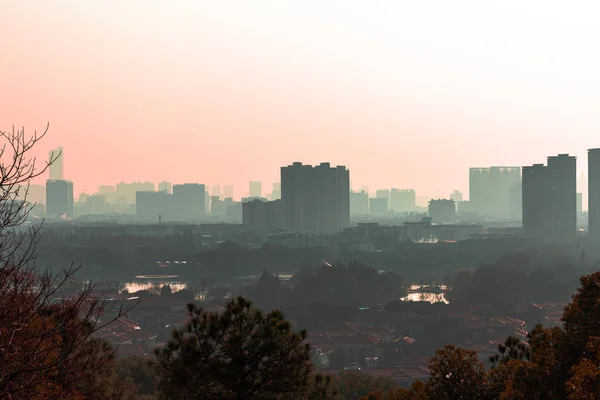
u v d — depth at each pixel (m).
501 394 74.38
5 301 47.09
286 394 68.62
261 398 67.31
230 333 67.25
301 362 68.19
